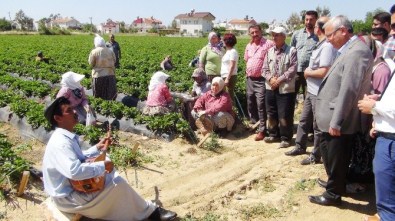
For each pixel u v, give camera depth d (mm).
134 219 5742
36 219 6094
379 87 5656
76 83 9898
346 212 6230
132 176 7621
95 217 5547
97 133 9289
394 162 4762
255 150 9133
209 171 7949
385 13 7574
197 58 20250
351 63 5445
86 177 5008
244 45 45781
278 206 6520
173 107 10812
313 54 7578
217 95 10172
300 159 8391
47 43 46688
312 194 6844
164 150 9039
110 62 12141
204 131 10078
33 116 10297
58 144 5000
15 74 19797
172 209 6445
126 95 14336
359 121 5797
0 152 7668
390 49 7461
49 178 5195
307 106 8227
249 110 10641
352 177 6836
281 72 8680
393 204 4910
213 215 6215
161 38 70500
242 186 7137
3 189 6746
